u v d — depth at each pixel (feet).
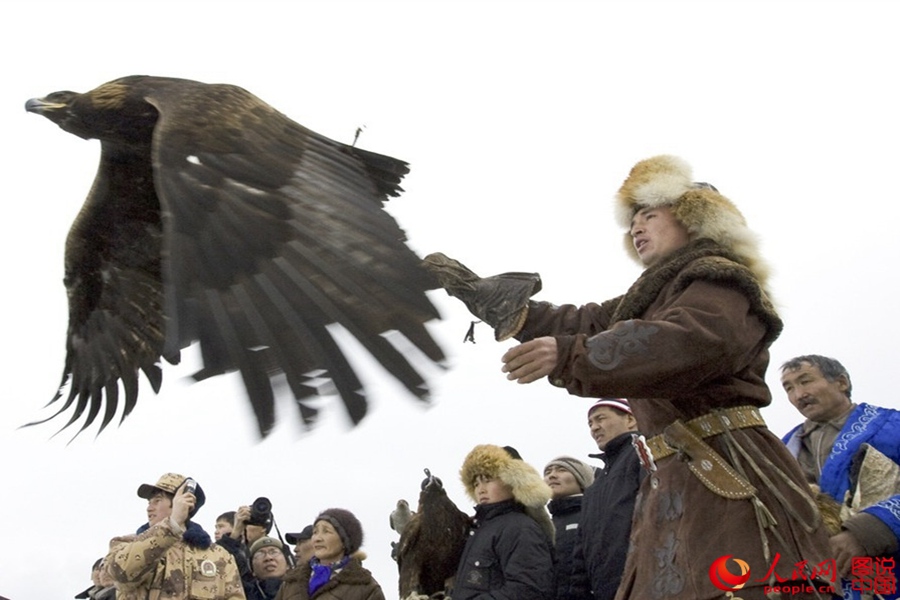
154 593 17.85
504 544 15.37
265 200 7.14
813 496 10.23
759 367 9.88
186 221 7.01
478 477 15.93
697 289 9.41
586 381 8.91
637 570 9.79
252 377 5.93
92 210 12.39
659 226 10.36
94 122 12.09
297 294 6.31
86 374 12.30
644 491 10.36
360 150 9.52
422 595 16.56
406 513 19.66
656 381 9.00
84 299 12.51
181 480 20.56
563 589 16.34
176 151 7.73
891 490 12.89
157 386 12.00
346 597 17.54
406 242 6.78
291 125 8.56
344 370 5.90
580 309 10.89
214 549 18.81
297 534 21.72
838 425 14.90
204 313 6.29
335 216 6.98
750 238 10.04
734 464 9.45
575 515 17.07
